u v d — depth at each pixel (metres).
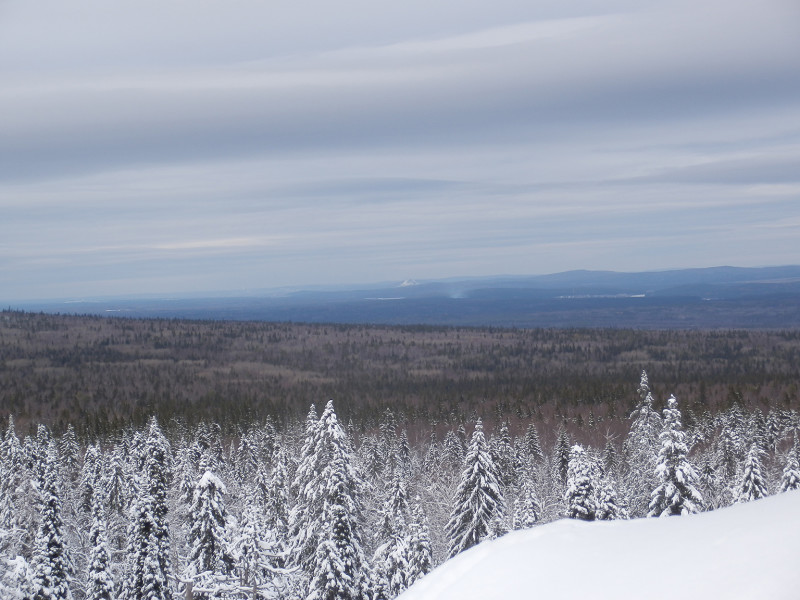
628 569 9.33
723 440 70.44
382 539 44.03
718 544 9.55
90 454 62.91
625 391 156.62
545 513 55.31
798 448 72.25
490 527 39.94
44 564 35.41
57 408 184.00
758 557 8.80
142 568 35.22
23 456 58.03
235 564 29.91
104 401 198.75
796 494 11.55
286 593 32.19
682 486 35.47
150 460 38.94
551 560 10.09
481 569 10.29
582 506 38.09
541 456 91.06
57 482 37.66
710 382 174.38
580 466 38.72
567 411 139.88
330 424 37.81
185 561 38.03
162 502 37.69
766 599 7.83
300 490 40.38
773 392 146.62
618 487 62.25
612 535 10.85
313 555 37.50
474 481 41.94
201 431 85.19
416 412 149.25
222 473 76.56
